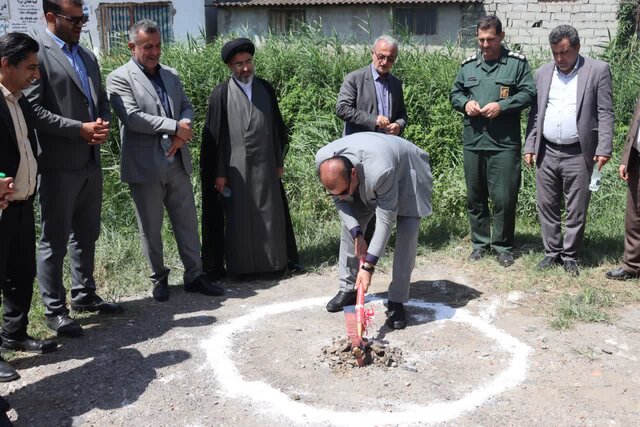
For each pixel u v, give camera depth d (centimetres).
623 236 659
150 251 516
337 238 674
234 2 1759
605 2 1498
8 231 387
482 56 583
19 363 414
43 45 429
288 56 881
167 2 1691
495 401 369
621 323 473
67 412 360
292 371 405
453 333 460
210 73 830
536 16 1555
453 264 607
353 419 352
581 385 387
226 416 356
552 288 541
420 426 345
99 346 439
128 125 478
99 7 1630
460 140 816
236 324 478
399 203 451
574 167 548
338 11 1692
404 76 861
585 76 536
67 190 443
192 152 780
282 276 584
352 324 430
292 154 802
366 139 430
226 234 565
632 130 534
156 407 365
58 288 454
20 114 386
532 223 734
